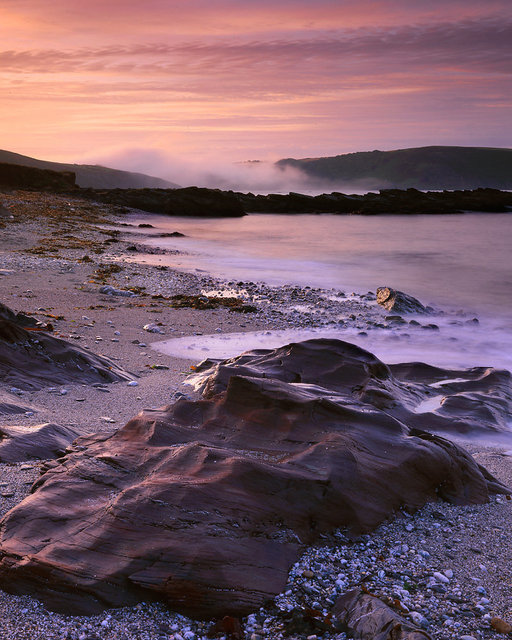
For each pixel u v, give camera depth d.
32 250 32.88
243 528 4.57
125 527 4.45
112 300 21.75
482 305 25.38
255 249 44.69
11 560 4.26
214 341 16.34
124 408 9.45
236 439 5.90
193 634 3.87
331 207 95.06
